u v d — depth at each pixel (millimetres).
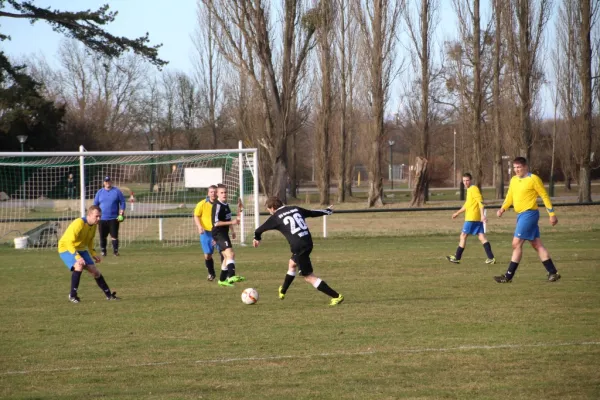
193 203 60250
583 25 62656
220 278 21438
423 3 68875
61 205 56688
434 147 127500
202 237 22359
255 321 15469
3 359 12359
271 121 64188
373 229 45156
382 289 19844
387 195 97062
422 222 51219
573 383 10320
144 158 56969
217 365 11727
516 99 67938
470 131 83562
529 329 13945
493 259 25203
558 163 113812
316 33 69000
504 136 71500
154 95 128750
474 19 70938
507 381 10477
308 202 80750
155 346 13180
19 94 87688
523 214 19984
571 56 64812
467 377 10719
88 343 13531
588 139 63469
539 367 11203
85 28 54344
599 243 33312
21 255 32500
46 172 57938
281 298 18000
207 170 37031
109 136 120188
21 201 55688
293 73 62594
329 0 69312
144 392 10273
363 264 26156
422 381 10562
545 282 20391
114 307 17672
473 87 72688
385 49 68375
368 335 13750
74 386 10648
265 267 25844
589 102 63156
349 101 86125
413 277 22297
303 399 9781
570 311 15797
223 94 109750
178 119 123750
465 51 72375
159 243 37969
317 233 42188
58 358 12391
